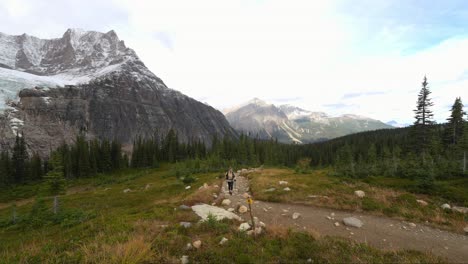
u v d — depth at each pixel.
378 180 25.78
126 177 76.06
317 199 17.72
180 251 7.84
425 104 43.97
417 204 16.03
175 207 14.38
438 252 9.62
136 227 10.24
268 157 93.38
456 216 14.24
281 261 7.59
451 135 48.59
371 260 7.82
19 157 82.06
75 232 11.53
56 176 30.52
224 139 103.69
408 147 47.31
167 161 114.25
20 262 7.44
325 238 9.66
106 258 6.92
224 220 11.45
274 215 14.16
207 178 38.47
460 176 26.69
